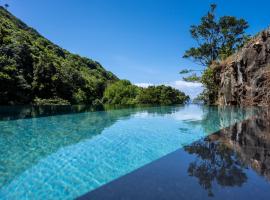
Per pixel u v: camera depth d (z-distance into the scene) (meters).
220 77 26.36
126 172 5.17
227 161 5.60
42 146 7.84
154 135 9.85
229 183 4.24
